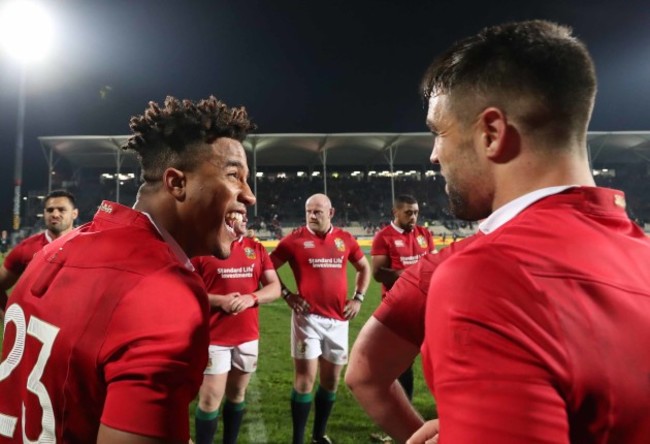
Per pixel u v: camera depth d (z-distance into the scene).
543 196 0.80
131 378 0.85
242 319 3.85
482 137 0.85
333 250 4.68
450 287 0.73
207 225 1.17
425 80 0.98
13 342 1.08
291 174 43.22
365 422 4.50
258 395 5.20
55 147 31.14
